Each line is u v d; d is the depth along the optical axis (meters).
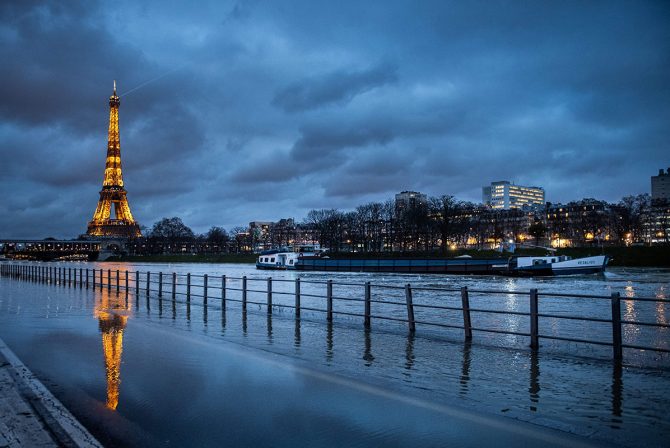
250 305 32.69
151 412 9.26
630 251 119.50
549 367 13.15
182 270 143.00
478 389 10.95
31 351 15.18
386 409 9.42
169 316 24.22
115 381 11.48
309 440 7.89
